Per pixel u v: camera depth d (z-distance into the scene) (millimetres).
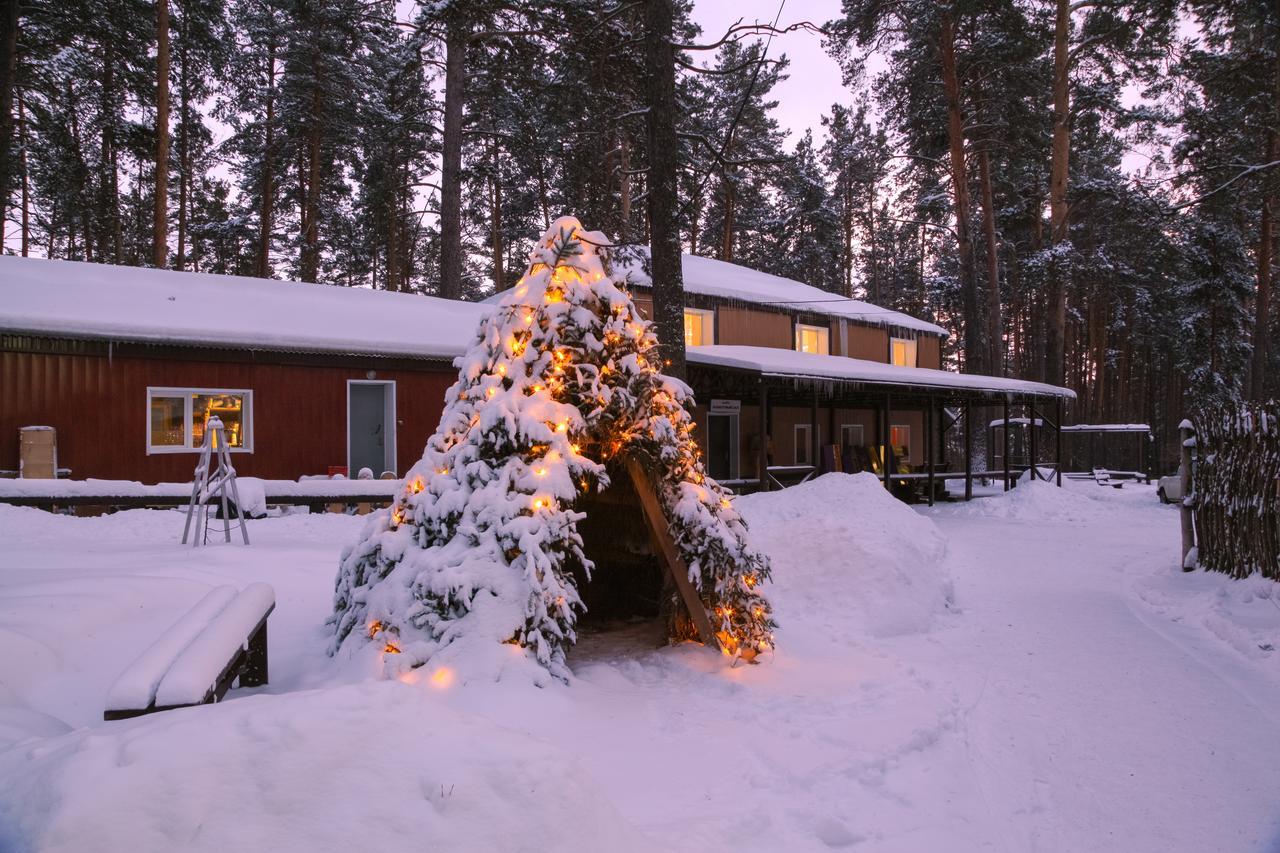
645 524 6941
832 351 27438
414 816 2166
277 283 18984
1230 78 20859
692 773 3918
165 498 10211
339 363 15930
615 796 3619
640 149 15367
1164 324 42969
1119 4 22109
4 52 17812
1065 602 8711
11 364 12703
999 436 40531
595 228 15734
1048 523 17438
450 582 4770
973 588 9641
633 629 6988
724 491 6242
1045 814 3816
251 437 14938
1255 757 4418
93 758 2131
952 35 27156
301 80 29422
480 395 5500
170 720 2373
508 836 2205
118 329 13375
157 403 14195
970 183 33969
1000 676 6000
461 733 2514
